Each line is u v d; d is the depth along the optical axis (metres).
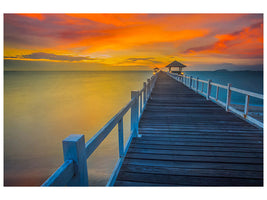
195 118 4.66
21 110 26.84
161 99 7.57
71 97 36.28
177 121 4.39
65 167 0.88
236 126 3.97
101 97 35.47
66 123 19.94
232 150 2.74
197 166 2.26
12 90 51.97
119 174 2.07
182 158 2.47
